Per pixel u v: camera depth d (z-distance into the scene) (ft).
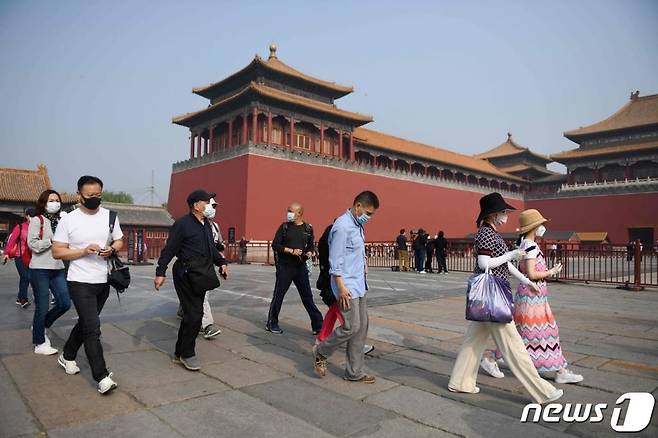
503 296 13.46
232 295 37.27
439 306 32.22
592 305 33.81
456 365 14.53
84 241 14.79
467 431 11.56
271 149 111.04
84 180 15.20
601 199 173.78
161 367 16.79
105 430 11.44
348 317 14.88
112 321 25.44
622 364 17.63
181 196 131.23
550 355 15.52
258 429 11.55
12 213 122.21
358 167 132.36
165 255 16.43
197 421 12.02
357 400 13.66
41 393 13.98
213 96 134.62
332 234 15.31
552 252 57.11
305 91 128.57
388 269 73.77
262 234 106.22
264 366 17.10
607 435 11.47
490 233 13.98
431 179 158.92
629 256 49.11
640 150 173.88
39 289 18.13
